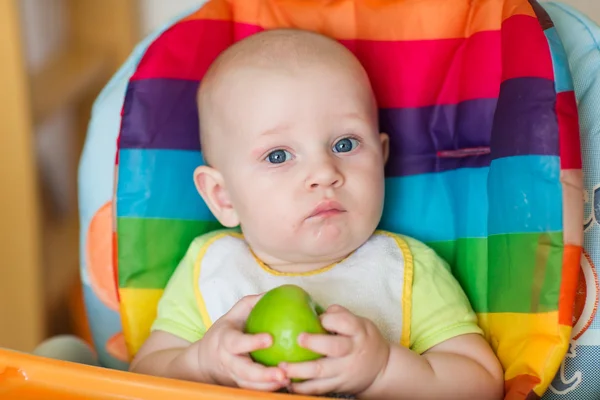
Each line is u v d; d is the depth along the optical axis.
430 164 1.08
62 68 1.77
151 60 1.07
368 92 1.02
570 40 1.01
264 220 0.98
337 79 0.99
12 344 1.53
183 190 1.08
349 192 0.97
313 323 0.79
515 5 0.99
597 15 1.65
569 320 0.87
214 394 0.71
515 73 0.93
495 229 0.95
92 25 1.88
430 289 1.00
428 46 1.07
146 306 1.06
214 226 1.12
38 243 1.49
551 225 0.87
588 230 0.94
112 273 1.11
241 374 0.79
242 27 1.11
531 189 0.89
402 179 1.09
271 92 0.98
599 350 0.93
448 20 1.06
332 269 1.01
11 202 1.45
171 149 1.07
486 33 1.03
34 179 1.46
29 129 1.42
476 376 0.91
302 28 1.10
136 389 0.73
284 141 0.97
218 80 1.02
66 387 0.74
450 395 0.90
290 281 1.01
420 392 0.88
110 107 1.12
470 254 1.03
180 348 0.99
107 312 1.13
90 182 1.12
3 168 1.43
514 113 0.92
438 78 1.07
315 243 0.96
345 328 0.81
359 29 1.08
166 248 1.07
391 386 0.87
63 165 1.92
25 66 1.41
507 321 0.92
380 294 0.99
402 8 1.08
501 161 0.93
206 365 0.86
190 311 1.02
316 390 0.81
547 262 0.87
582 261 0.94
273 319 0.79
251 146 0.98
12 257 1.48
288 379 0.79
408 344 0.97
